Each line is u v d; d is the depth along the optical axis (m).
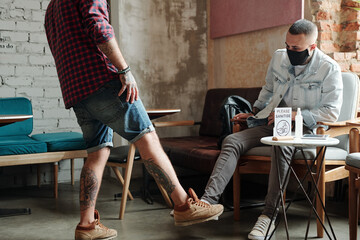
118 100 2.07
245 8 4.18
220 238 2.57
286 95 2.97
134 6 4.36
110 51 1.99
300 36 2.69
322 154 2.56
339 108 2.69
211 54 4.79
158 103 4.54
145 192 3.55
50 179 4.44
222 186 2.73
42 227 2.87
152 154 2.17
